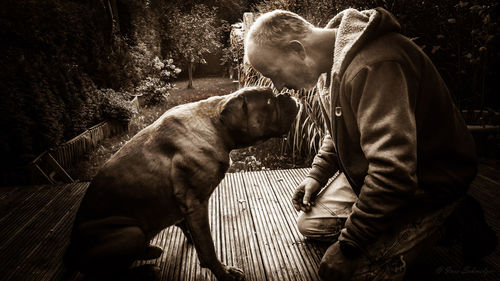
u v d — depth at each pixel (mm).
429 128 1453
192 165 1532
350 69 1366
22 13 4820
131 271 1661
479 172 2859
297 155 4316
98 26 6805
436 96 1402
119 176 1536
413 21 3334
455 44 3359
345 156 1572
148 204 1554
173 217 1658
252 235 2123
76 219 1571
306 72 1554
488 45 3164
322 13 4203
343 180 2068
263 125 1595
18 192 2922
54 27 5332
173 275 1783
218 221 2303
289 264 1836
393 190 1260
